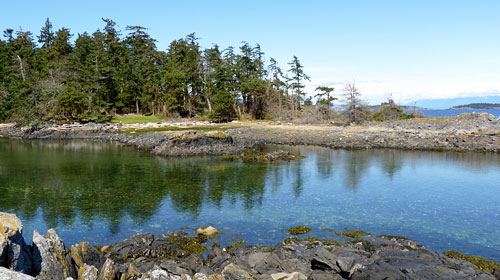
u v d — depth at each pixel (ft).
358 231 62.59
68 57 324.60
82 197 87.51
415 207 77.46
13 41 360.28
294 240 57.88
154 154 158.10
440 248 55.57
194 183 102.17
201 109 340.39
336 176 109.91
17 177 110.22
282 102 359.46
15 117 289.12
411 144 172.76
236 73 326.85
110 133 239.30
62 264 41.45
